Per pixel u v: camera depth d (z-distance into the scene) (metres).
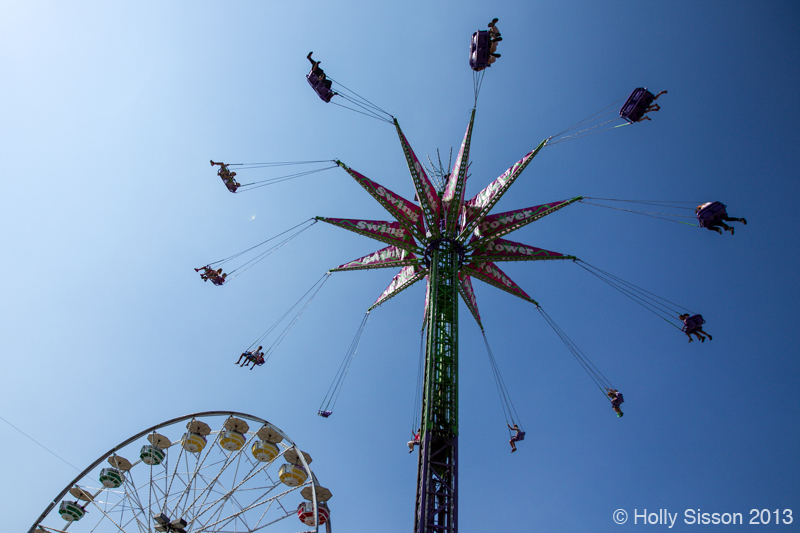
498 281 39.06
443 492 26.88
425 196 35.22
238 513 30.75
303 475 33.00
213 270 39.56
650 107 30.98
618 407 35.75
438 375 31.31
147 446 35.38
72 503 33.38
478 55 30.02
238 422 35.12
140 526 30.75
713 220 30.05
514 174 34.03
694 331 33.06
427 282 38.53
